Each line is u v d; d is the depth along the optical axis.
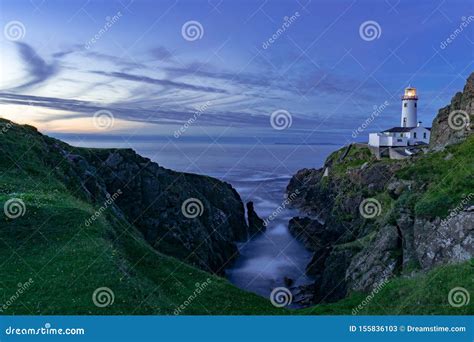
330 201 103.94
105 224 43.22
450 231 40.06
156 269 41.22
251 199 129.25
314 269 70.06
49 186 49.25
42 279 31.33
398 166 87.25
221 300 36.97
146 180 72.94
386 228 49.66
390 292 35.03
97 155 70.75
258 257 81.44
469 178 45.56
